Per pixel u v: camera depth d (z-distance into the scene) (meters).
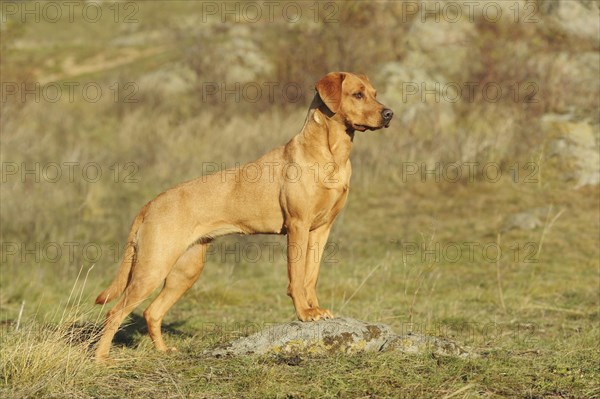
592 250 14.62
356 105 7.71
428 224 16.56
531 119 19.55
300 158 7.69
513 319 10.66
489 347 8.20
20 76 26.17
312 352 7.20
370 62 24.12
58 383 6.57
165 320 10.57
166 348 8.00
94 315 10.64
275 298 12.61
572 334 9.54
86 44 36.75
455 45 23.48
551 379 6.83
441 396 6.31
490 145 19.11
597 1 22.17
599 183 17.78
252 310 11.55
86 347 7.24
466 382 6.64
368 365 6.88
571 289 12.55
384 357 7.04
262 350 7.25
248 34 29.16
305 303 7.57
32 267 14.09
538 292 12.40
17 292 12.56
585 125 18.81
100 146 22.38
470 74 22.19
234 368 6.90
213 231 7.85
